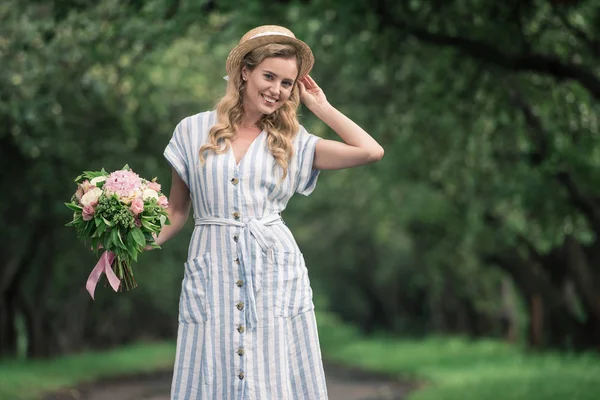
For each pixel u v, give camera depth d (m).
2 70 12.38
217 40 12.42
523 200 17.75
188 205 4.43
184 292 4.12
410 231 30.86
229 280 4.06
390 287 51.66
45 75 12.34
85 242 4.23
